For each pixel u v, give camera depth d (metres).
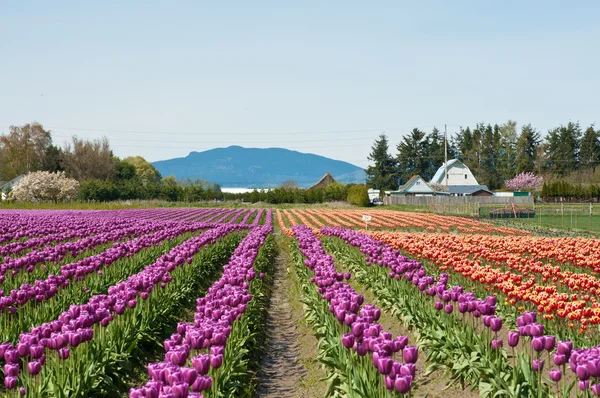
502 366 9.37
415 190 121.31
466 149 154.62
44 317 12.70
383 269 18.42
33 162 138.75
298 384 11.93
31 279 17.00
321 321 13.82
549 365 10.62
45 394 8.69
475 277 15.55
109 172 140.75
